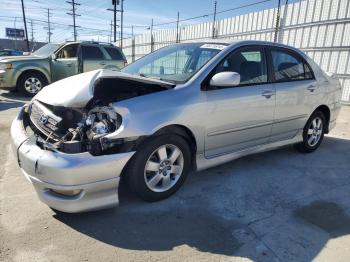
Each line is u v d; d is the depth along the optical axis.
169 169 3.38
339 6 11.86
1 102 9.03
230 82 3.40
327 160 4.87
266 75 4.19
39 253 2.55
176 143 3.34
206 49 3.96
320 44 12.73
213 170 4.27
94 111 2.98
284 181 4.04
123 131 2.88
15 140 3.16
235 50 3.88
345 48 11.80
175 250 2.66
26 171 2.91
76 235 2.80
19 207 3.20
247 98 3.83
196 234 2.88
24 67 10.01
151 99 3.14
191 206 3.34
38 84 10.38
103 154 2.81
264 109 4.07
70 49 10.92
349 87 11.78
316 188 3.88
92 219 3.04
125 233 2.85
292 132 4.70
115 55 11.58
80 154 2.72
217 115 3.56
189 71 3.67
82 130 2.87
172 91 3.31
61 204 2.82
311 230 3.00
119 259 2.53
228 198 3.54
